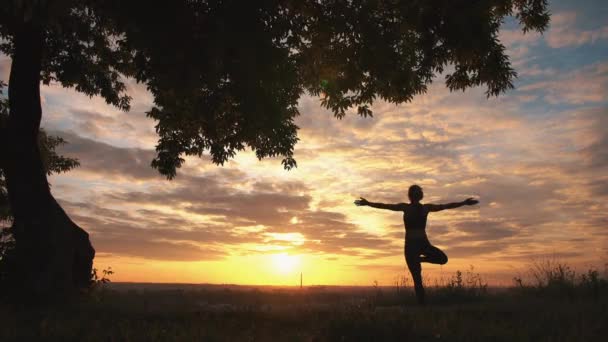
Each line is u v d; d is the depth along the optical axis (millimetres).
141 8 10164
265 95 12281
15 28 12469
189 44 10398
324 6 12695
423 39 12484
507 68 12273
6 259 12570
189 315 8688
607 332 6258
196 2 10664
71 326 6875
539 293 10445
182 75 10766
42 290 12070
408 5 12078
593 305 7883
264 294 18953
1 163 12953
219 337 6449
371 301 10469
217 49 10359
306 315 8508
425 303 9266
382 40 12312
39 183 13062
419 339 6141
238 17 10141
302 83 14094
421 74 13297
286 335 6914
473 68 12688
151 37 10312
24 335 6398
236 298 15555
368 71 13195
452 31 11727
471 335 6199
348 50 13039
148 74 11812
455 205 9445
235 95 12430
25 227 12609
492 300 10336
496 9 12516
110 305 10641
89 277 13719
